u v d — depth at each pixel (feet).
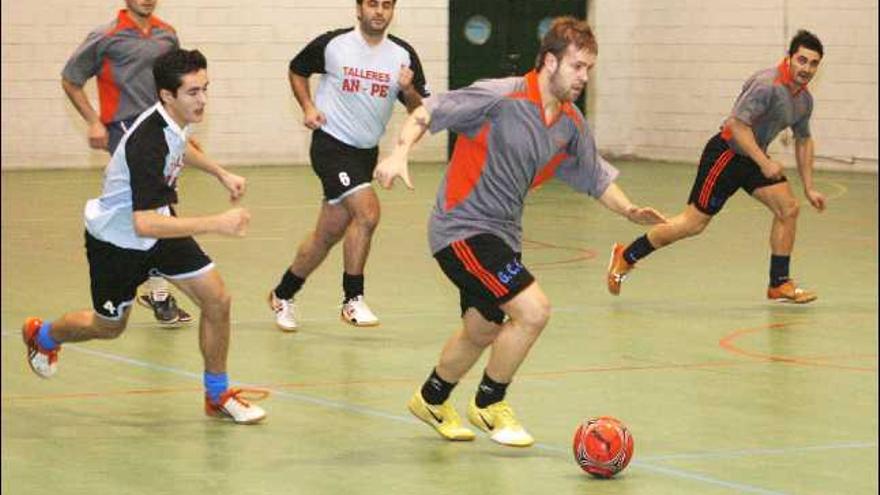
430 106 29.91
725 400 36.60
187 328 45.78
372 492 28.43
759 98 48.62
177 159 32.30
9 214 74.54
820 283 55.47
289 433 33.14
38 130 97.14
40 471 29.81
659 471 29.96
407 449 31.76
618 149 108.58
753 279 56.44
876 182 90.94
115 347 42.68
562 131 30.81
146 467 30.17
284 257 61.05
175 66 31.55
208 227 31.30
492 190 30.68
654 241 50.34
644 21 106.63
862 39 95.35
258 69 100.37
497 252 30.71
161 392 37.14
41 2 96.27
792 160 98.84
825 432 33.37
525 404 36.09
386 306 50.14
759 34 99.66
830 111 97.40
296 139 101.81
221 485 28.86
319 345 43.45
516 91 30.32
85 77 45.96
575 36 29.94
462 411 35.63
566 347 43.24
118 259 33.45
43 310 48.62
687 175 96.37
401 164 29.35
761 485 28.86
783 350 43.04
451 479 29.35
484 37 104.58
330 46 44.91
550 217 75.36
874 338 44.96
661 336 45.06
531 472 29.91
